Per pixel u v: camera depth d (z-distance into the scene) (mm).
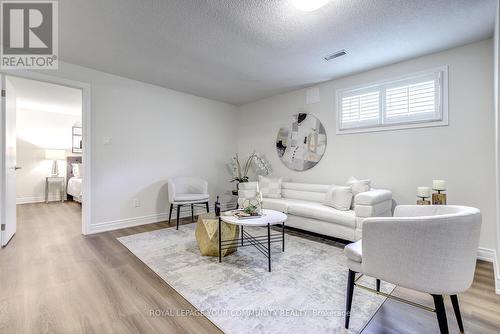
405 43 2568
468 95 2586
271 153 4652
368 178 3332
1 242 2689
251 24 2234
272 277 2051
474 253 1247
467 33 2369
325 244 2889
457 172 2648
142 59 2994
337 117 3656
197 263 2328
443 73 2732
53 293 1776
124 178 3641
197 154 4594
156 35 2432
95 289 1841
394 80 3092
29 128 5945
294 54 2838
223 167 5023
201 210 4590
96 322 1461
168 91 4156
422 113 2875
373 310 1593
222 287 1883
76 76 3172
